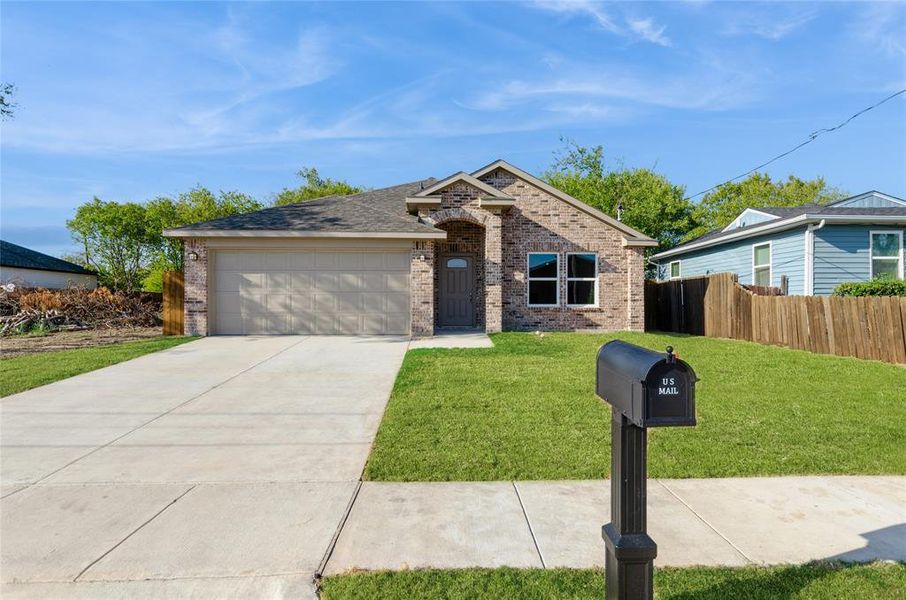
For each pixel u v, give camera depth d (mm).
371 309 13438
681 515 3504
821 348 10414
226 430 5535
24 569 2855
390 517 3500
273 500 3787
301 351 10734
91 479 4195
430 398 6648
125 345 11562
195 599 2602
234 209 31016
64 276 28734
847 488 3947
